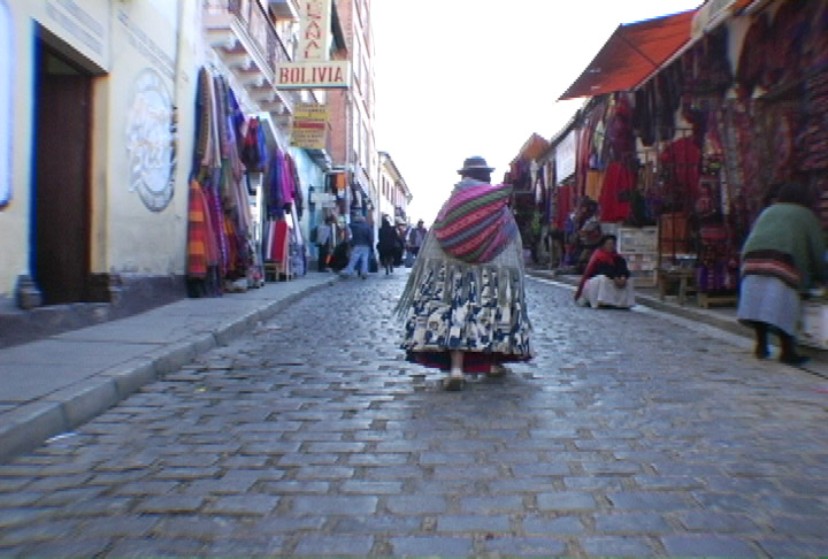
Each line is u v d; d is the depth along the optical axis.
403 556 2.74
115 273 8.30
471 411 4.79
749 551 2.74
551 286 16.39
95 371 5.33
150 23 9.25
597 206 15.32
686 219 10.39
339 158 32.25
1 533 2.95
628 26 8.98
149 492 3.39
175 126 10.19
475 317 5.26
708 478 3.52
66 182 7.99
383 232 22.61
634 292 11.96
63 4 7.01
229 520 3.07
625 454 3.89
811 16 6.89
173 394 5.34
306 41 19.27
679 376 5.85
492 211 5.26
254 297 11.43
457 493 3.36
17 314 6.31
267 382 5.73
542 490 3.38
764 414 4.67
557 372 6.04
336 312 10.72
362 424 4.51
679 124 10.69
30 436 4.05
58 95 7.97
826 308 6.18
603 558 2.70
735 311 9.27
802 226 6.12
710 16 7.60
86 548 2.80
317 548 2.80
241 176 12.64
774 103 7.52
